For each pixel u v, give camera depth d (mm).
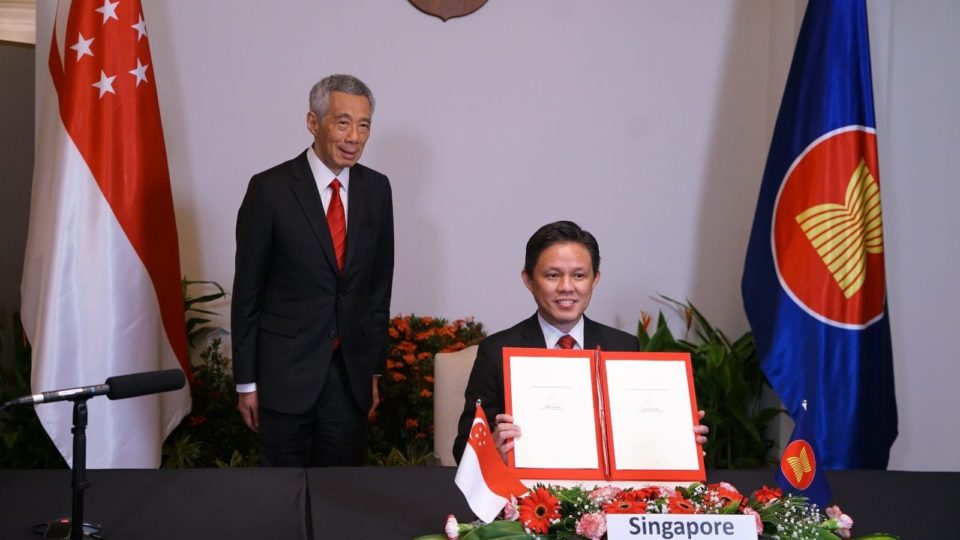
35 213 3242
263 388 2971
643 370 1892
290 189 2984
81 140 3158
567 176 4059
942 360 3914
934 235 3896
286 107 3896
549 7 4020
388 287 3174
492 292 4031
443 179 3988
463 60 3980
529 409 1838
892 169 3887
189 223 3854
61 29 3316
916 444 3938
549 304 2252
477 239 4012
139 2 3303
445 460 2760
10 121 4055
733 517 1641
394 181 3957
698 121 4117
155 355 3248
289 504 1921
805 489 1821
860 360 3451
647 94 4086
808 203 3486
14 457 3494
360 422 3088
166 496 1945
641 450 1835
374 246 3080
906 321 3914
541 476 1798
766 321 3564
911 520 1893
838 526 1752
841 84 3482
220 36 3852
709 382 3803
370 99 2994
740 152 4129
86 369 3119
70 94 3168
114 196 3180
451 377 2787
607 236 4094
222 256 3877
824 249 3471
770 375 3490
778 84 4023
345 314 3014
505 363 1867
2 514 1836
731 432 3881
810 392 3459
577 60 4047
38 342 3092
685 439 1856
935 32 3867
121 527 1786
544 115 4035
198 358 3801
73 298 3117
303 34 3896
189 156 3850
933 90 3873
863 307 3461
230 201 3877
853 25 3488
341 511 1877
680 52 4094
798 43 3600
